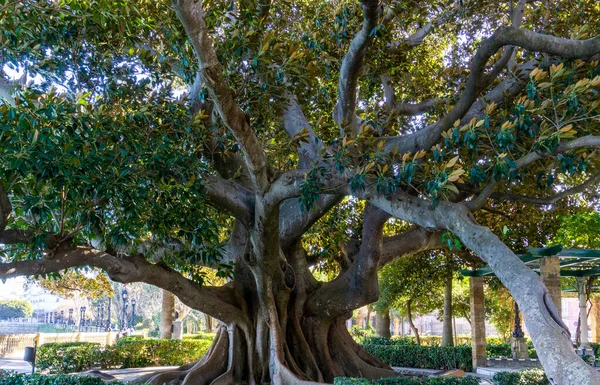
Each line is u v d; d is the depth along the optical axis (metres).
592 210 16.69
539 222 16.62
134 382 11.55
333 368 12.57
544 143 7.15
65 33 8.64
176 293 10.73
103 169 7.88
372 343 24.38
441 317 31.27
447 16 11.37
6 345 25.48
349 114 9.67
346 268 13.85
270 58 8.70
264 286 11.52
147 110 8.89
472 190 9.08
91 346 18.61
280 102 10.09
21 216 8.91
